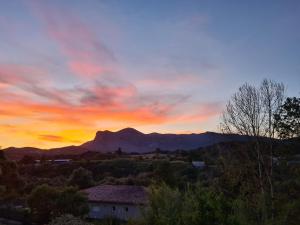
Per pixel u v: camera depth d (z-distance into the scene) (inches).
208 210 510.6
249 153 1160.2
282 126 1164.5
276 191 1055.6
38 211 1815.9
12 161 3309.5
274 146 1165.7
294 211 845.8
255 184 1102.4
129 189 2050.9
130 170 3469.5
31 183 2952.8
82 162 3986.2
